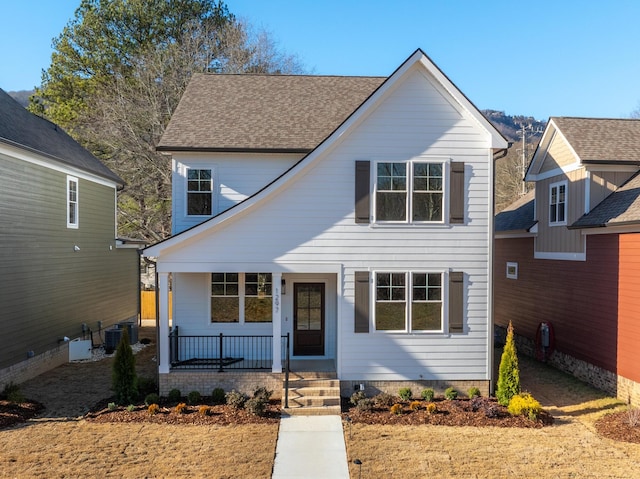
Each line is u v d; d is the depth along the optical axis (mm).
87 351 15461
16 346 12320
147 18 29828
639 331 10625
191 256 10969
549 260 14656
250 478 7277
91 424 9445
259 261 11055
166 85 28391
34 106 31016
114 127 27375
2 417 9609
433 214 11258
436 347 11234
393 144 11148
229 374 10938
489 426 9516
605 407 10766
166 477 7270
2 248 11719
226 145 12578
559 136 14117
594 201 12719
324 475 7406
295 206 11094
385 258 11180
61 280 14852
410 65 10867
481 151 11219
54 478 7195
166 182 27531
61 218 14875
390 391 11180
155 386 11586
